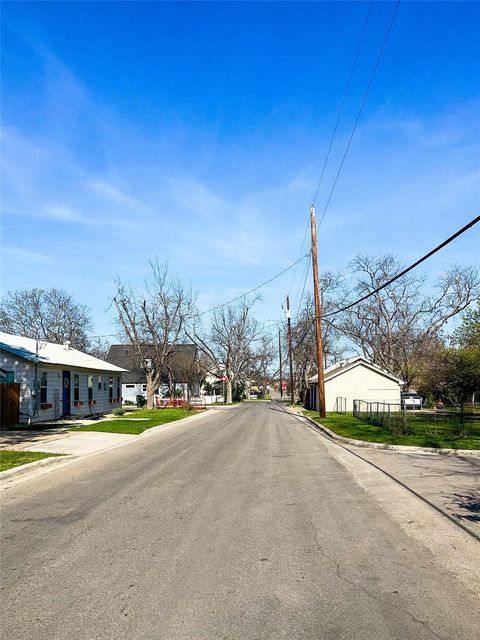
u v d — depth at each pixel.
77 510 8.18
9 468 11.67
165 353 45.91
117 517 7.71
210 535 6.78
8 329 60.44
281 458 14.07
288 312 58.81
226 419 32.66
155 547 6.29
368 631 4.19
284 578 5.32
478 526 7.38
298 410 45.84
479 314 34.28
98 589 5.02
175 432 22.88
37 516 7.84
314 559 5.92
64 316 64.00
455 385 32.84
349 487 10.06
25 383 24.88
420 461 13.70
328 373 46.16
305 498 9.04
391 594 4.95
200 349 65.69
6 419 23.27
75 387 30.91
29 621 4.36
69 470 12.23
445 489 9.93
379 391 44.00
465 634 4.16
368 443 17.44
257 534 6.85
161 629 4.20
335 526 7.29
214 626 4.25
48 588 5.05
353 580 5.30
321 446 17.19
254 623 4.31
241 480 10.69
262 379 98.31
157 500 8.83
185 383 63.03
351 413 37.19
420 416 29.97
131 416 32.69
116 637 4.08
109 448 16.64
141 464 13.04
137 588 5.04
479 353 31.78
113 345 69.62
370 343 56.06
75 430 21.80
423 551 6.27
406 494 9.45
